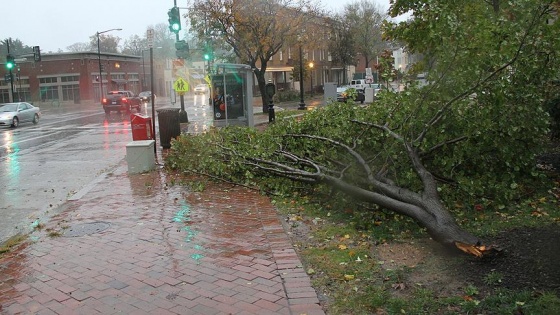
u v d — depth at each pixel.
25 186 10.39
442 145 6.97
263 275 4.71
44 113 42.25
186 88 23.27
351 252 5.20
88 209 7.75
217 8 26.39
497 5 8.58
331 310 3.99
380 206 6.23
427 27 7.20
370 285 4.39
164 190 8.91
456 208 6.65
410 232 5.86
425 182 5.96
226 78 19.50
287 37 28.39
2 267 5.26
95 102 63.16
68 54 61.75
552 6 7.15
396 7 9.42
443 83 6.62
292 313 3.92
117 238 6.11
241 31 27.03
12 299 4.40
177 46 20.31
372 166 7.23
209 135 10.48
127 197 8.48
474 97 6.80
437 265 4.79
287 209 7.23
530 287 4.07
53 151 16.09
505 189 6.52
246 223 6.54
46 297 4.42
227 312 3.98
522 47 6.21
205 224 6.55
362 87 45.19
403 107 7.03
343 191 6.64
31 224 7.19
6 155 15.43
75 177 11.27
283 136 8.76
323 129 8.38
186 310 4.04
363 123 7.26
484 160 7.19
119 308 4.13
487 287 4.19
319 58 67.00
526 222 5.80
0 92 63.53
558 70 7.15
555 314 3.54
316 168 7.54
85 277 4.85
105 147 16.73
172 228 6.43
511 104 6.76
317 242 5.71
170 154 11.96
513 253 4.84
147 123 13.20
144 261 5.23
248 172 8.62
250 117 19.30
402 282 4.41
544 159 9.15
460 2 7.00
